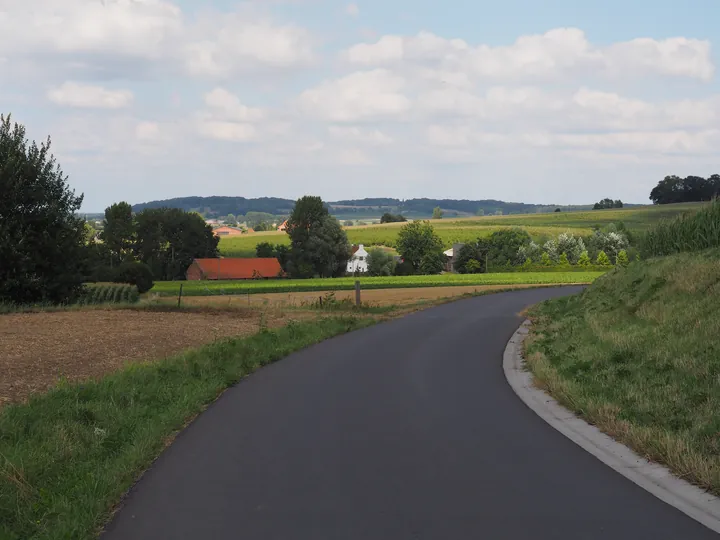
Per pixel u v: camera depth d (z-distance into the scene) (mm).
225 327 23859
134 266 72375
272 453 8164
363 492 6641
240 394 12180
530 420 9898
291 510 6141
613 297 22531
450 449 8273
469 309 33625
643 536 5461
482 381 13344
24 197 34844
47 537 5410
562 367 13633
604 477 7094
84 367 14805
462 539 5406
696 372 11141
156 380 12523
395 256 147750
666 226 27016
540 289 55062
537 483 6898
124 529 5727
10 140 35594
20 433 8406
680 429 8531
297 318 27516
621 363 13039
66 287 36250
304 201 130125
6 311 28766
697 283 16984
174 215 134000
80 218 36844
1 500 6012
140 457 7793
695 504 6246
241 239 188875
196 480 7113
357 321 26406
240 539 5469
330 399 11609
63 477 6953
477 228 197625
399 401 11391
